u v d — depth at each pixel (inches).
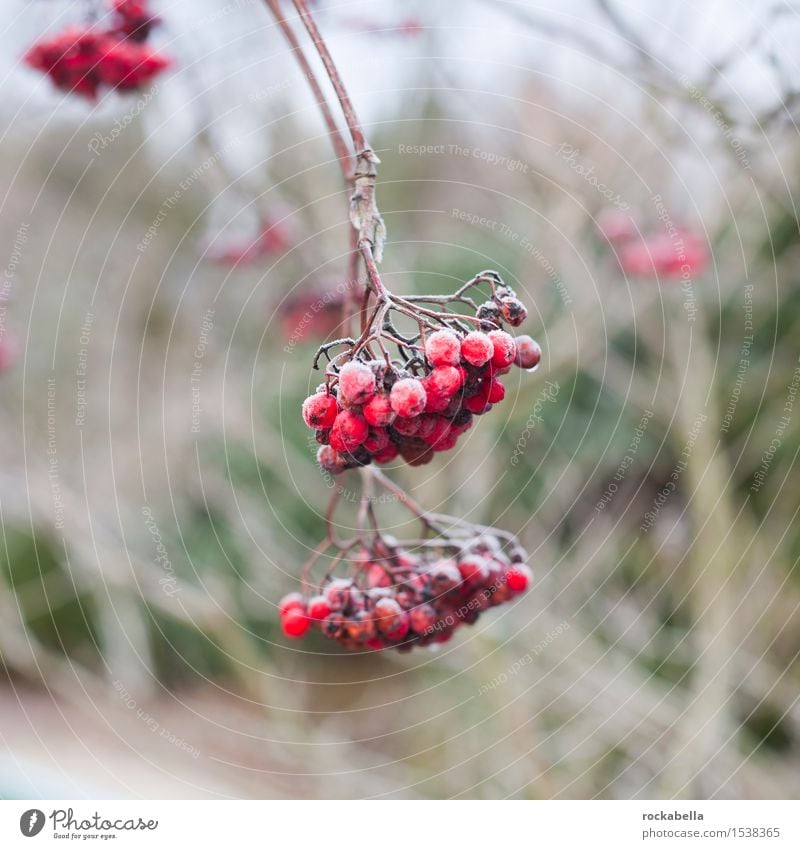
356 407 15.7
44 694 39.8
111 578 33.5
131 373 40.1
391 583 18.2
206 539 41.8
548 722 31.9
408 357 16.2
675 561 32.8
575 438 35.5
